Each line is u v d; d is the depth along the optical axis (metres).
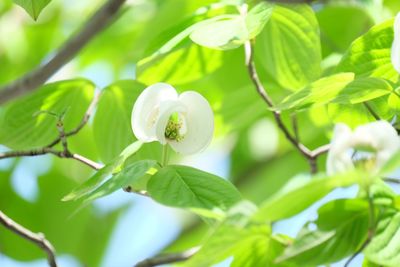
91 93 1.41
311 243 1.14
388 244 1.15
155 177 1.19
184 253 1.34
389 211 1.16
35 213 1.86
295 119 1.41
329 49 1.67
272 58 1.43
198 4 1.71
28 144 1.41
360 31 1.72
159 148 1.36
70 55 1.28
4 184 1.87
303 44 1.42
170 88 1.25
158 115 1.24
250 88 1.53
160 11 1.73
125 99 1.39
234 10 1.38
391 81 1.25
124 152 1.22
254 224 1.15
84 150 1.74
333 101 1.24
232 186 1.18
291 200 1.11
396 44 1.21
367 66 1.30
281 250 1.17
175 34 1.36
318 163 1.76
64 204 1.88
